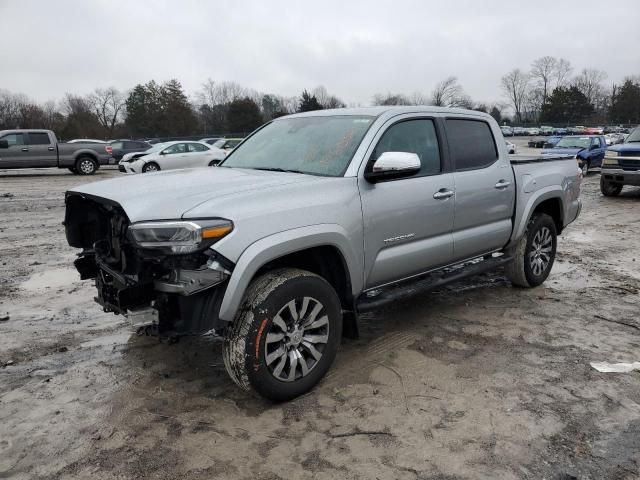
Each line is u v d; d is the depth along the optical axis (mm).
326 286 3525
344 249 3602
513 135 76312
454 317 4992
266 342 3234
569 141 20859
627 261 7184
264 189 3344
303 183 3523
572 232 9344
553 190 5723
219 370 3908
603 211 11742
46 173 23188
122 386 3678
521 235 5426
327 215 3498
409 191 4086
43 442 3039
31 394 3570
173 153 21281
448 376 3799
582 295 5664
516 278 5715
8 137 20438
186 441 3045
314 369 3518
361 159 3848
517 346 4320
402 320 4922
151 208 3115
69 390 3625
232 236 3059
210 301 3088
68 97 86062
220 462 2861
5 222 10125
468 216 4668
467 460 2871
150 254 3049
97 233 3777
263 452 2945
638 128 14500
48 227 9617
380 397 3508
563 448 2971
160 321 3199
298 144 4285
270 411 3350
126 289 3139
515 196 5250
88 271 3908
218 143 26438
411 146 4281
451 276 4645
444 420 3238
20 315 5078
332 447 2986
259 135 4805
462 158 4715
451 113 4746
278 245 3211
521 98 106438
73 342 4438
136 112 78688
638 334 4586
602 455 2914
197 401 3479
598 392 3572
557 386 3652
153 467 2820
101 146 22234
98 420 3260
